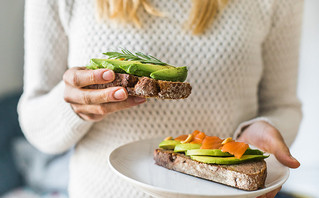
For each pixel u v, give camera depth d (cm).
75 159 61
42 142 61
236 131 57
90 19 56
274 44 65
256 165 44
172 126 57
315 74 146
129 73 43
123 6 54
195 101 57
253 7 60
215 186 43
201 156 46
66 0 57
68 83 46
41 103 59
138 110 56
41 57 60
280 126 58
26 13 62
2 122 150
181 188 42
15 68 175
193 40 56
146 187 38
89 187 59
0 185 137
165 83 42
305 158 148
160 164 49
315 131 148
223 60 57
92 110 47
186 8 56
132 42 55
